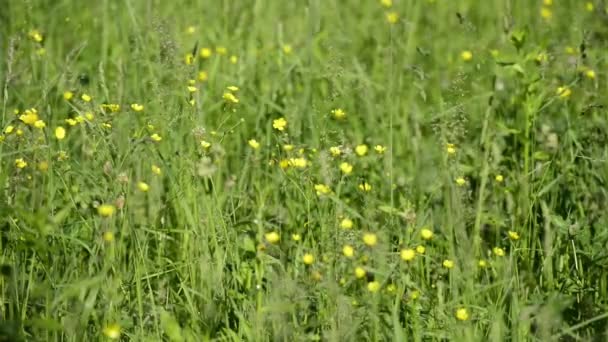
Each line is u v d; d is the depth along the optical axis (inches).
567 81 295.7
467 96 314.3
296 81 331.6
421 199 244.2
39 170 220.4
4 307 184.9
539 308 186.9
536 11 413.4
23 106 290.7
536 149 265.9
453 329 182.9
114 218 195.9
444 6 435.2
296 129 282.7
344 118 290.5
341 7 437.4
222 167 259.6
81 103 256.1
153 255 219.3
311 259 192.5
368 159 260.2
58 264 197.9
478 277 215.2
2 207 195.9
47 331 178.4
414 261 210.5
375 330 182.5
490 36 380.5
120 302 190.2
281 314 179.9
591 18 330.0
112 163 217.8
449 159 252.2
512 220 230.5
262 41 386.9
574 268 219.9
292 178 238.1
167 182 247.1
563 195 246.1
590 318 194.7
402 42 370.3
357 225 236.4
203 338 181.5
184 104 264.2
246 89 326.3
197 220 212.8
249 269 202.8
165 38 283.6
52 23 377.4
